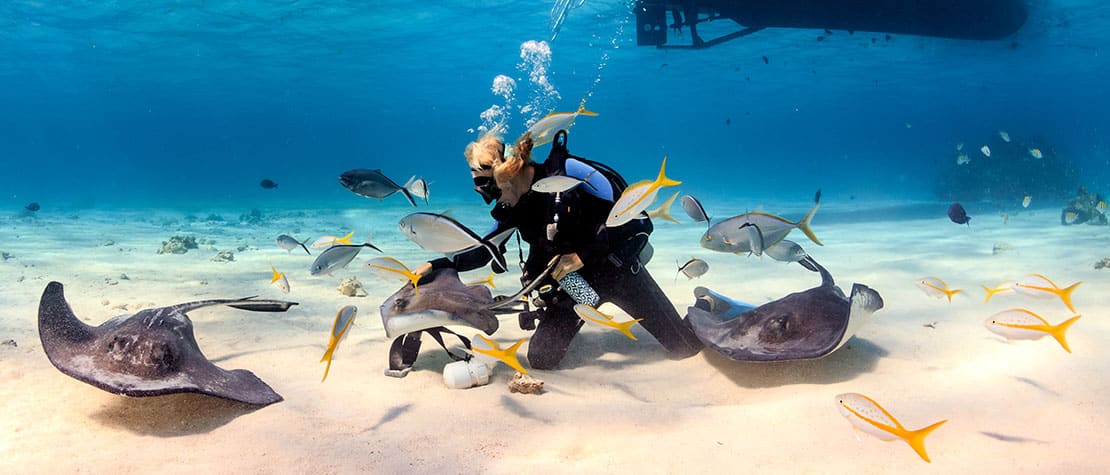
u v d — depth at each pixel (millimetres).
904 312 5020
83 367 2602
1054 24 25594
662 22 16125
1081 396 2889
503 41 33062
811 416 2850
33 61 40281
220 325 4801
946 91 57031
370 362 3949
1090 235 10414
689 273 4859
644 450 2588
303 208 26859
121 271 7496
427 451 2617
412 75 47781
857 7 15703
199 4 24969
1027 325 2781
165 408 3012
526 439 2756
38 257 8594
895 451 2439
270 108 80188
